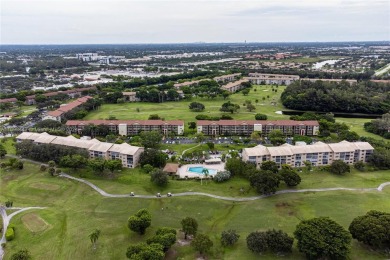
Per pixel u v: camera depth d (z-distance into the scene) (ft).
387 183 624.59
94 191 598.34
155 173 612.70
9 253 432.25
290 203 551.59
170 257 422.82
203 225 496.23
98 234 446.60
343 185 615.98
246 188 602.85
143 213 484.33
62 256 426.10
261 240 423.64
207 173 642.22
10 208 544.62
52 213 527.81
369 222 435.53
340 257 406.21
